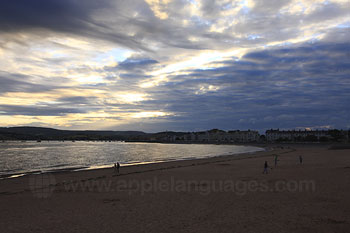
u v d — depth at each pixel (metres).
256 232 10.62
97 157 70.06
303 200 15.71
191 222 12.10
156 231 11.01
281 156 61.62
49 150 105.81
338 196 16.48
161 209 14.47
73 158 66.00
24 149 113.56
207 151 106.25
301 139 196.12
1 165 48.12
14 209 14.95
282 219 12.20
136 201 16.47
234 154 79.31
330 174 25.92
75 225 12.00
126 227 11.59
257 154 74.56
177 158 65.38
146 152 97.88
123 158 66.69
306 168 32.28
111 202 16.31
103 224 12.07
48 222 12.50
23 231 11.30
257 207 14.45
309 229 10.81
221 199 16.56
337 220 11.88
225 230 10.95
